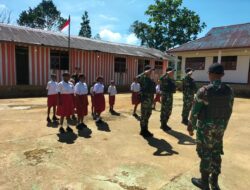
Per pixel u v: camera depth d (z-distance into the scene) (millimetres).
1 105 9805
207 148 3164
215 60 19578
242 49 16781
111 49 18078
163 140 5574
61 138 5398
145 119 5824
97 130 6207
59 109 5789
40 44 13453
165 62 22969
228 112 3119
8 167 3836
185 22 35969
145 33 38719
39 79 14445
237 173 3943
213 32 21172
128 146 5051
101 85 6945
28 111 8562
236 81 18484
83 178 3559
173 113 9141
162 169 3957
